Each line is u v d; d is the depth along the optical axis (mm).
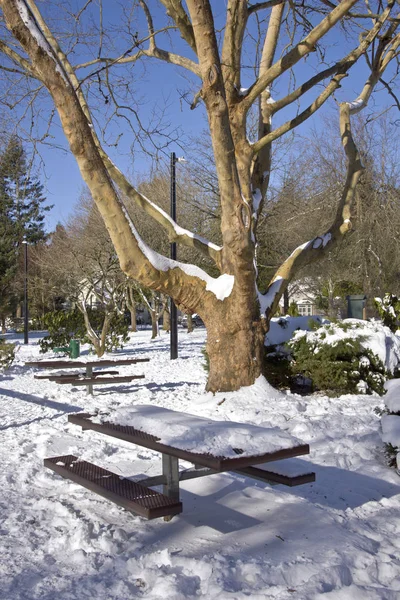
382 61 11094
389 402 5680
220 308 9461
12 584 3389
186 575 3430
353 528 4262
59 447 6789
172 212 18219
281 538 4016
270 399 9125
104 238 25578
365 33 11492
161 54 10586
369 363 10289
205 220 27812
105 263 24672
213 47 8172
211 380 9664
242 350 9438
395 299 12805
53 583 3393
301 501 4789
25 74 9680
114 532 4094
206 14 8023
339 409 8570
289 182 27922
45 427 8070
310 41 8812
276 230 26859
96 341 21109
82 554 3754
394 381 5887
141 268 8844
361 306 17656
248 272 9141
